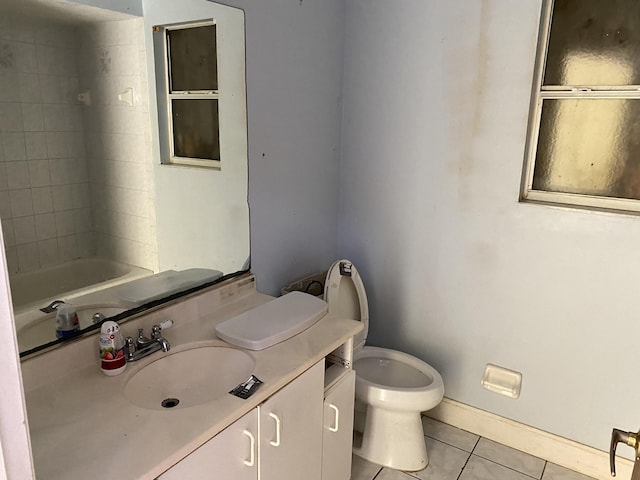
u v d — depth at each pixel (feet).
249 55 5.83
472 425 7.68
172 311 5.17
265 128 6.27
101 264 4.64
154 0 4.77
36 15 3.95
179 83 5.12
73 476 3.07
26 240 4.08
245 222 6.22
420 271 7.69
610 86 6.02
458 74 6.73
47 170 4.21
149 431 3.53
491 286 7.11
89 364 4.39
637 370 6.30
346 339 5.23
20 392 2.16
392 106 7.37
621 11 5.82
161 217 5.16
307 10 6.61
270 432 4.30
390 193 7.69
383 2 7.11
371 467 6.86
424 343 7.91
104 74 4.50
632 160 6.08
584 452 6.82
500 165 6.68
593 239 6.25
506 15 6.25
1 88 3.84
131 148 4.79
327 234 8.00
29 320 4.08
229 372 4.76
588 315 6.48
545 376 6.96
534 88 6.41
